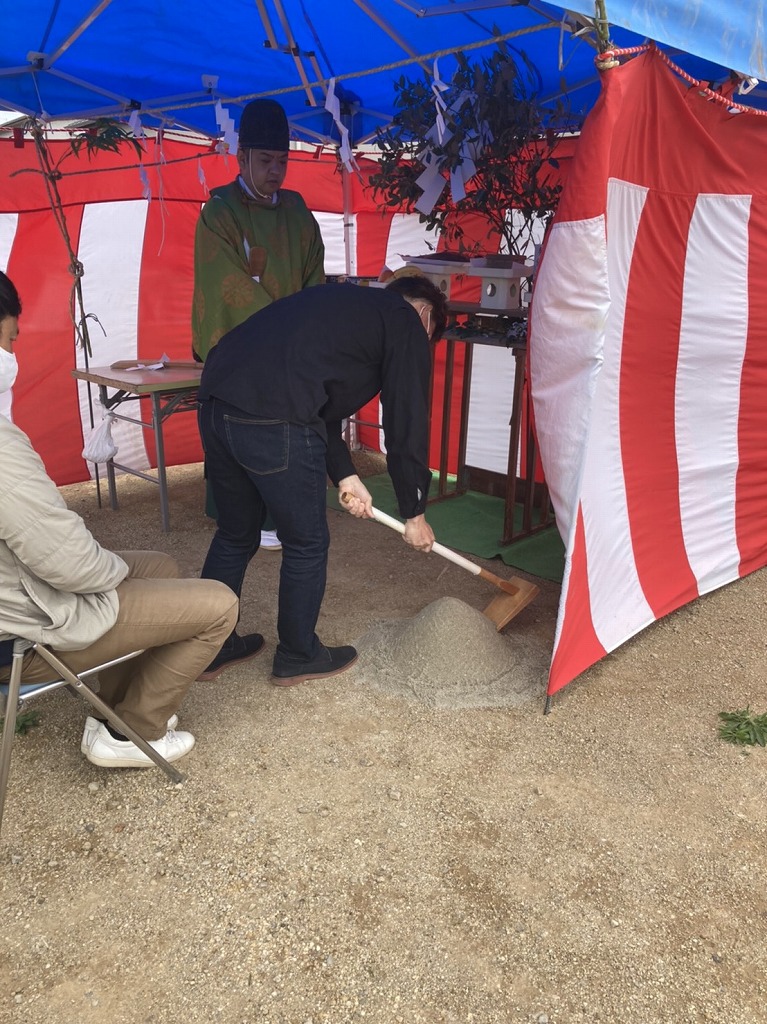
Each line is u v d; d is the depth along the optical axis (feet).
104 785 7.98
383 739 8.81
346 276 16.70
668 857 7.23
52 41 11.81
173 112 15.35
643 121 8.22
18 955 6.13
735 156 9.77
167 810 7.66
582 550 9.31
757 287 10.81
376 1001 5.81
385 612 11.88
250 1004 5.78
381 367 8.50
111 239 16.22
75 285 14.97
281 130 12.04
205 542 14.56
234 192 12.56
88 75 13.32
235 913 6.53
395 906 6.62
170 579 7.38
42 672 6.73
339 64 13.26
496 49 12.03
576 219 7.83
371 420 20.24
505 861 7.13
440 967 6.08
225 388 8.29
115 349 16.97
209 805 7.75
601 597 10.07
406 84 13.91
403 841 7.34
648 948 6.29
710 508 12.11
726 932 6.46
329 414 8.82
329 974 6.01
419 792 7.98
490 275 13.84
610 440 9.64
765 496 13.10
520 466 16.88
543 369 8.63
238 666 10.26
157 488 17.71
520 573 13.53
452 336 14.62
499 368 16.96
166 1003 5.77
